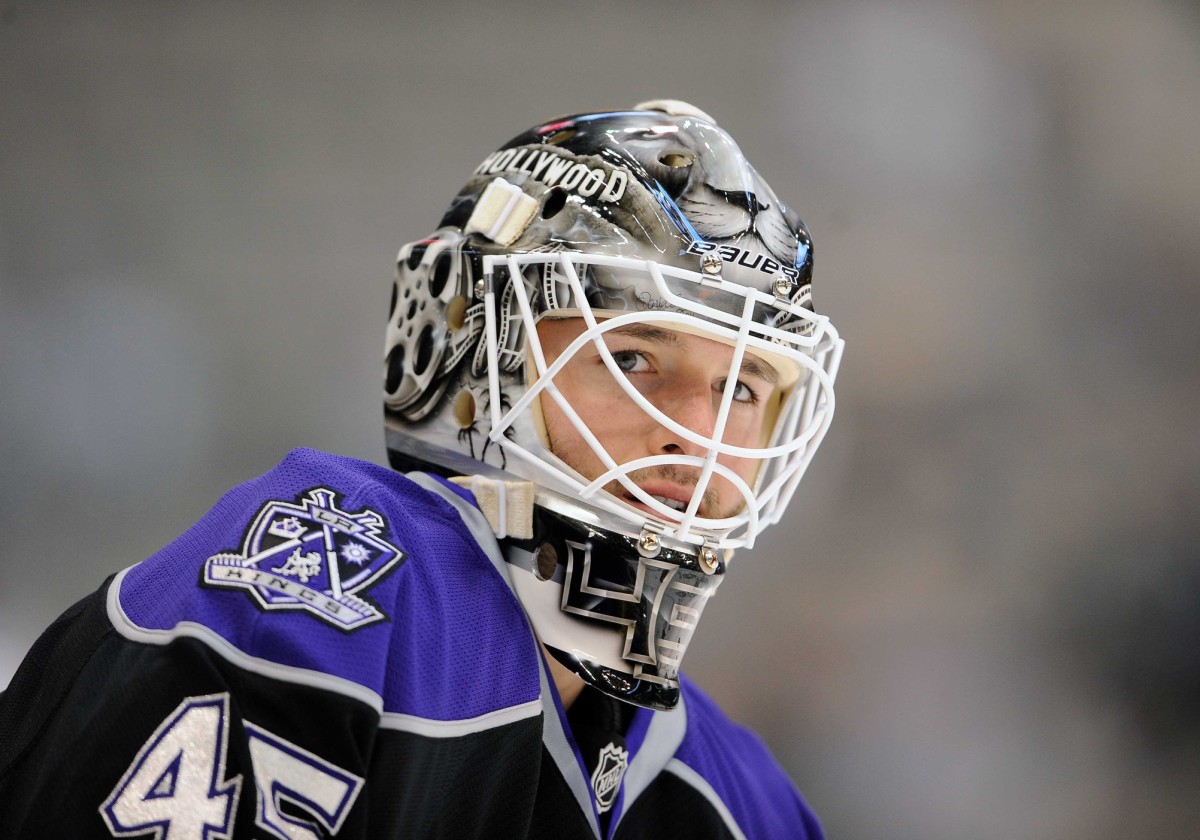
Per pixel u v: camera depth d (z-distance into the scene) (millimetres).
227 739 3148
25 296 13414
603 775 4555
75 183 13727
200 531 3744
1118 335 16156
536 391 4312
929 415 15641
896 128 16078
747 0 15844
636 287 4395
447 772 3635
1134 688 14688
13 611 12359
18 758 3424
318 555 3553
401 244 14562
